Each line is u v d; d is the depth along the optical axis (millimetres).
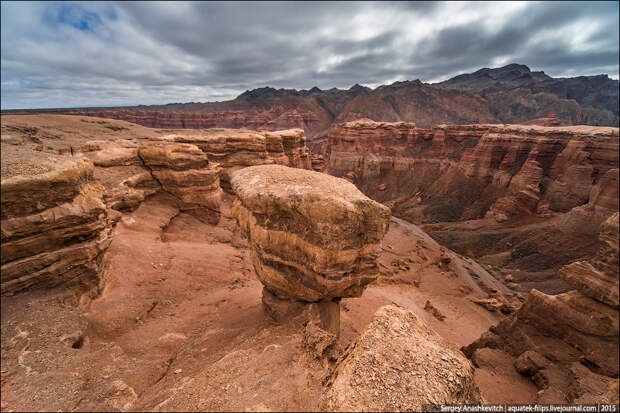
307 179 14109
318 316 13727
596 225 54719
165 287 19781
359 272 12664
